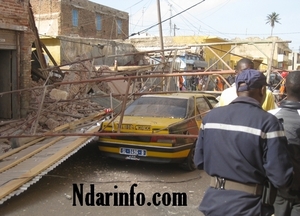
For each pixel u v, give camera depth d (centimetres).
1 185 511
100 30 3584
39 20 3128
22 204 511
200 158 288
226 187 263
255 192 256
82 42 2244
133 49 2647
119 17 3841
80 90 1152
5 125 926
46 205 511
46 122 880
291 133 302
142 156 646
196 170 707
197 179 650
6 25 934
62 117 943
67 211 495
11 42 977
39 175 539
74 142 666
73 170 671
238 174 257
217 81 1416
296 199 309
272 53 722
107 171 675
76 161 731
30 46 1029
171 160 636
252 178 255
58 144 699
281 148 249
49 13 3089
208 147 275
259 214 255
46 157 615
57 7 3055
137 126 649
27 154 666
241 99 271
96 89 1194
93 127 799
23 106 1003
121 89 1280
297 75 317
